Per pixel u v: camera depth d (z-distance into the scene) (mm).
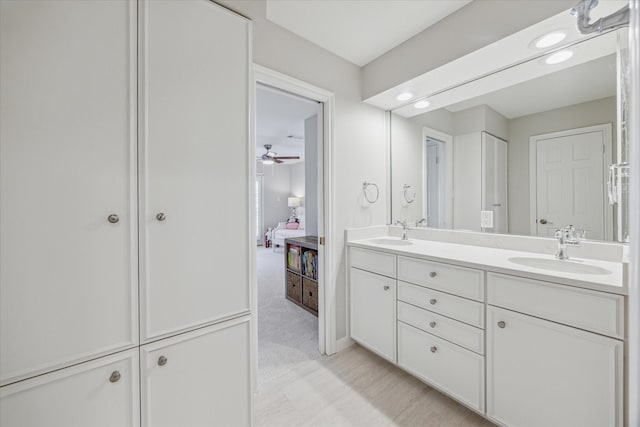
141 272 920
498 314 1311
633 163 435
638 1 425
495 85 1828
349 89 2176
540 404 1180
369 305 2008
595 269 1291
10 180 733
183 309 1004
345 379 1800
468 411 1519
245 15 1162
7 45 731
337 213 2127
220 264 1091
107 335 865
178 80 990
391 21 1717
